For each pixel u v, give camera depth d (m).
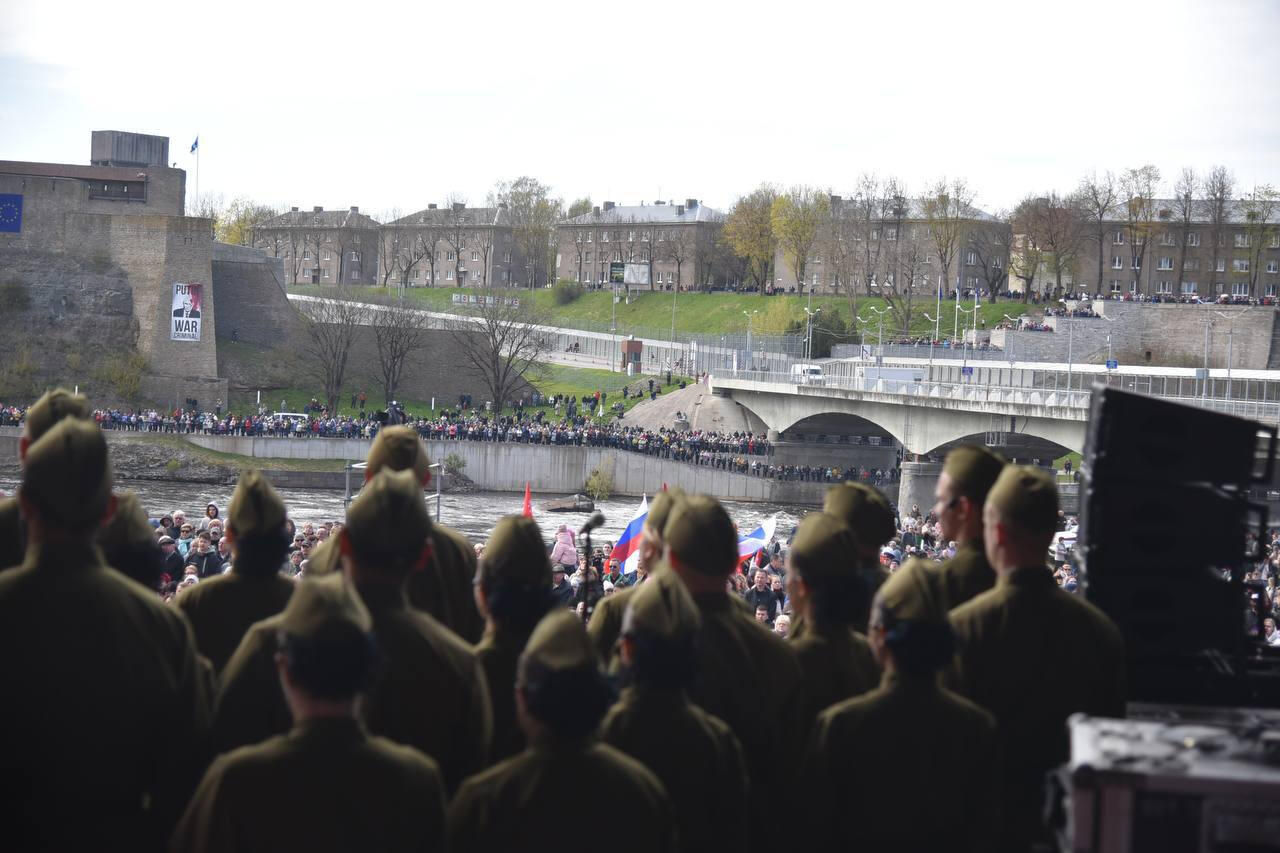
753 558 41.88
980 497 9.40
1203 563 8.39
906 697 7.50
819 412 140.25
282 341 177.62
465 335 178.62
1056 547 44.00
